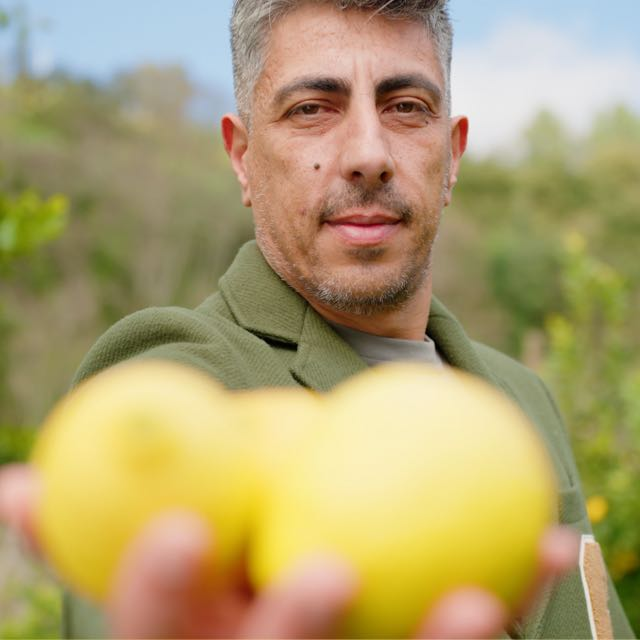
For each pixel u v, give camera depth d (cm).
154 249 1884
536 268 2386
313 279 174
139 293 1855
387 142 176
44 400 1434
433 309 204
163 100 2148
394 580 57
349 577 56
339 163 172
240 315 167
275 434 64
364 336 184
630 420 451
